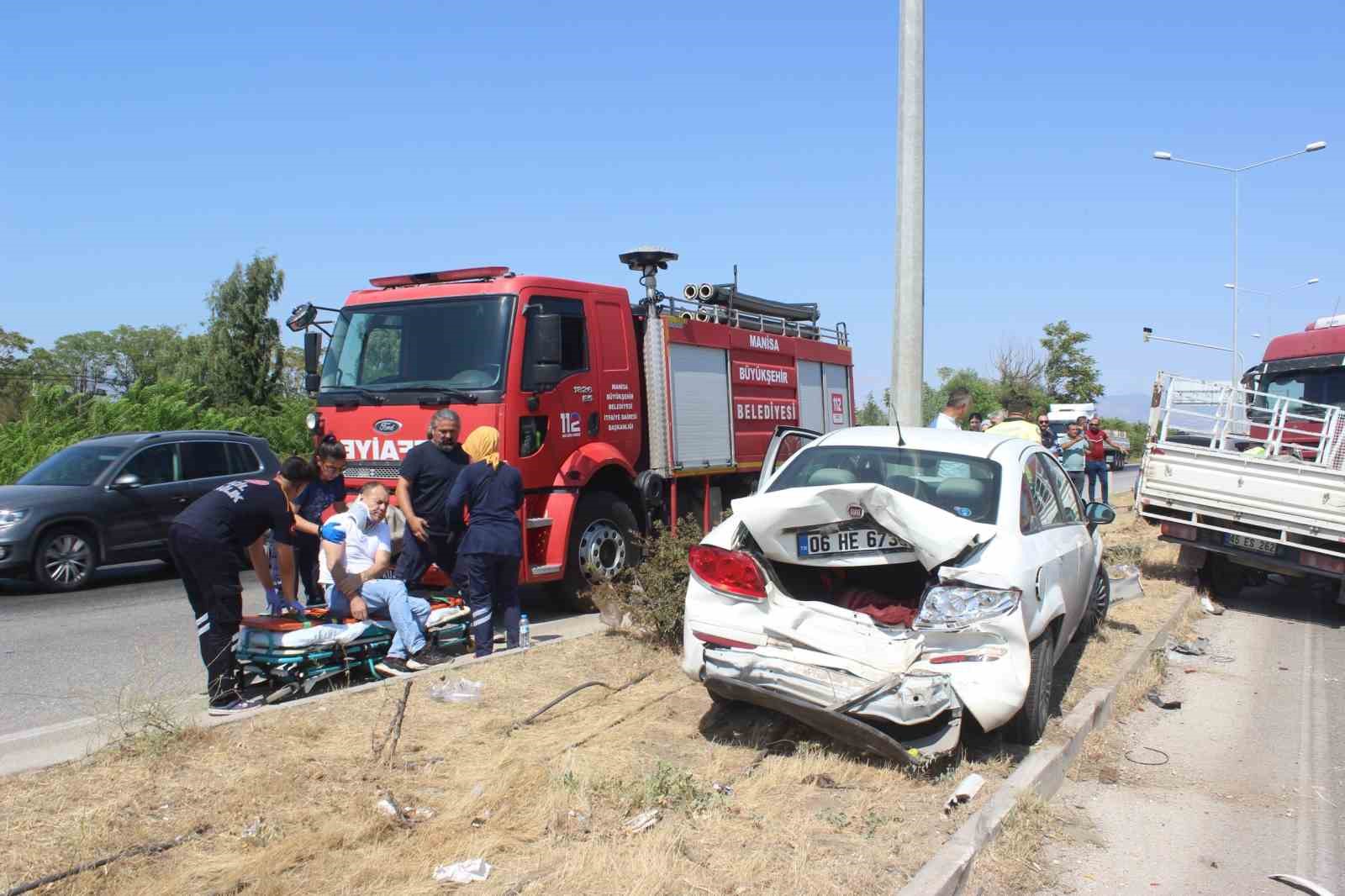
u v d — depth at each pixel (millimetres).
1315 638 10125
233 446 13336
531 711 6105
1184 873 4613
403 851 4176
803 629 5504
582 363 9781
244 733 5445
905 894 3889
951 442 6602
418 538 8195
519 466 8961
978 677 5281
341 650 6652
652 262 10891
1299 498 10695
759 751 5582
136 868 3955
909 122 9562
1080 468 19578
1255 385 15648
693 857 4238
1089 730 6445
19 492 11641
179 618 9953
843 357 15414
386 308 9672
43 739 5688
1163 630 9344
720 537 5879
